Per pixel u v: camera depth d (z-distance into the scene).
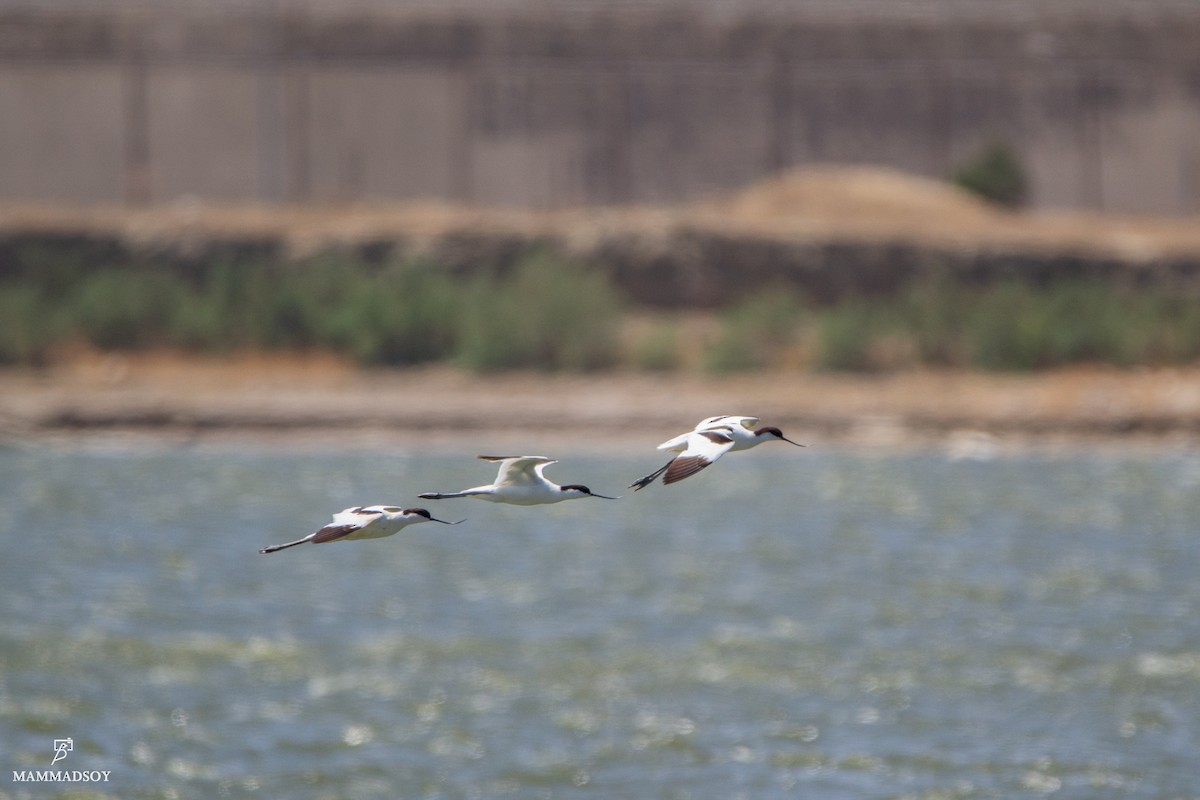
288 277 70.00
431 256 74.06
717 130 99.62
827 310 74.38
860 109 100.00
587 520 44.56
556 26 96.38
